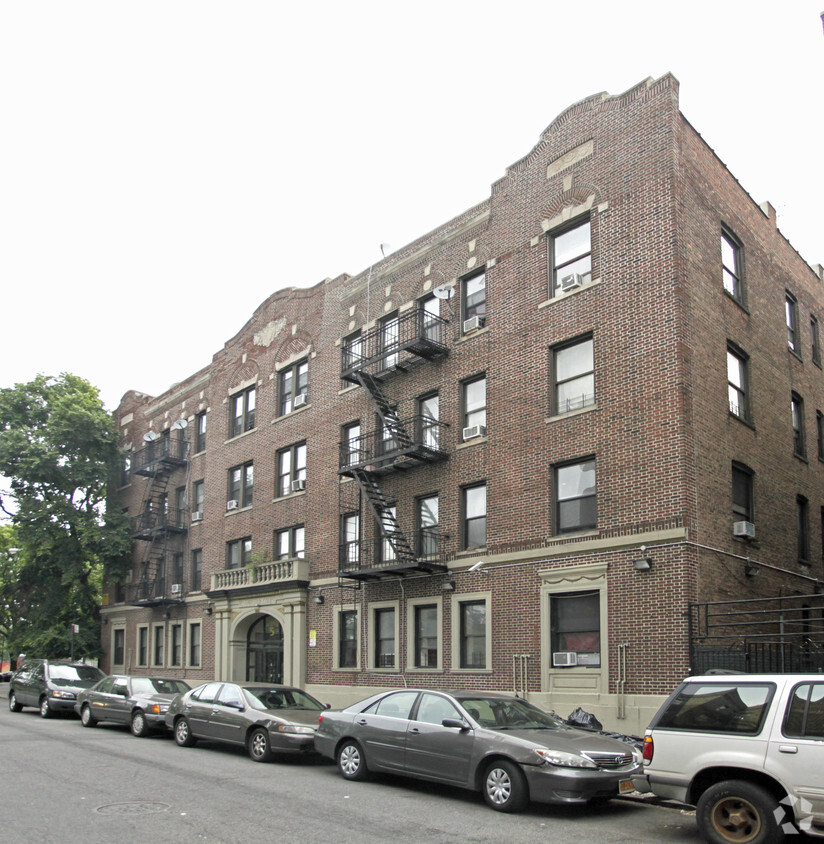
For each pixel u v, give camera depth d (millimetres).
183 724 17766
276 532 29969
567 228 21484
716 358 19734
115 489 40719
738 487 20062
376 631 24719
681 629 16953
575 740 11586
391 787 12781
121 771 13742
